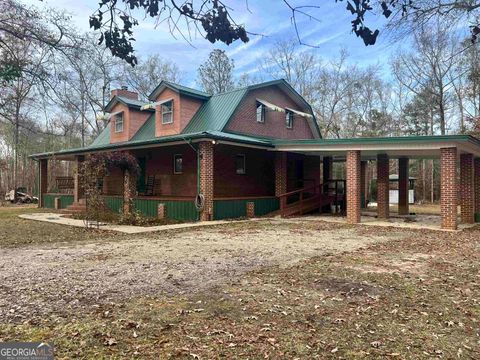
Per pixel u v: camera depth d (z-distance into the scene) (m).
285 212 17.45
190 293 5.09
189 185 17.55
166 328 3.89
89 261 7.14
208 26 2.92
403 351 3.44
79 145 35.09
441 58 19.30
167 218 15.46
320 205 19.17
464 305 4.73
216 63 35.22
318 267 6.72
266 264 6.96
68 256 7.64
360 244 9.48
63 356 3.25
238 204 16.75
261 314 4.33
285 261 7.25
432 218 17.23
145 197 17.83
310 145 16.22
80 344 3.49
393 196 32.53
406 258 7.63
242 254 7.95
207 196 15.05
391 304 4.74
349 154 15.04
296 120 22.41
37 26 5.95
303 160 21.61
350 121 36.19
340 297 5.00
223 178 17.44
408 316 4.33
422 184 34.16
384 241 10.05
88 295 4.95
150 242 9.66
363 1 2.88
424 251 8.48
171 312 4.35
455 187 12.78
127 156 14.87
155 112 19.66
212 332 3.80
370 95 35.75
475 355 3.38
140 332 3.78
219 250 8.44
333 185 23.05
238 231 12.12
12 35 5.84
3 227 12.93
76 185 19.91
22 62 5.83
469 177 15.22
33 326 3.89
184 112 18.33
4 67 5.61
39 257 7.52
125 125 20.67
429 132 33.03
